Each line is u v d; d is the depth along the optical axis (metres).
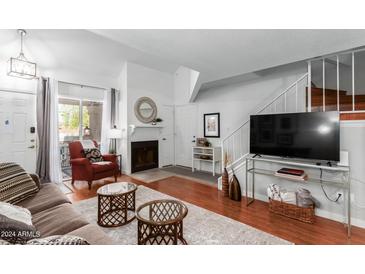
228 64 2.74
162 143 5.55
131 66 4.73
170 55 2.42
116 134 4.29
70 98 4.21
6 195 1.68
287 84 3.69
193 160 4.97
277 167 2.80
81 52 3.84
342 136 2.20
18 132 3.45
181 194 3.23
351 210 2.16
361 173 2.09
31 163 3.59
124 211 2.30
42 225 1.37
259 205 2.75
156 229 1.69
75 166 3.62
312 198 2.43
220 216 2.38
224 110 4.73
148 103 5.11
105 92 4.66
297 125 2.35
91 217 2.36
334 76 3.43
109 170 3.80
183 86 5.60
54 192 2.00
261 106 4.04
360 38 1.90
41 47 3.41
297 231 2.03
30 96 3.57
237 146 4.44
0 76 3.23
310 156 2.24
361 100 2.96
